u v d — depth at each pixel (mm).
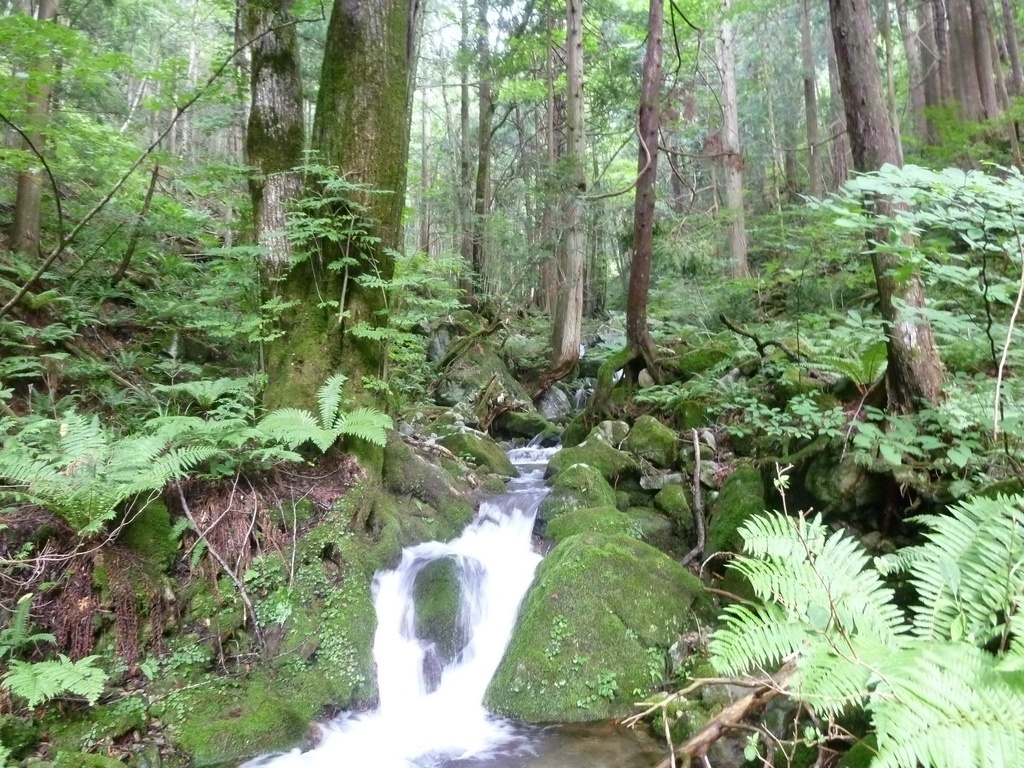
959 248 5609
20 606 3605
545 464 8406
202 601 4449
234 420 4941
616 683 4410
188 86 15102
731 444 6738
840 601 2834
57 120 8406
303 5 7738
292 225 5660
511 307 15891
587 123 16938
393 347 7840
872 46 4844
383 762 3920
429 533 5910
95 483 4078
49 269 8039
